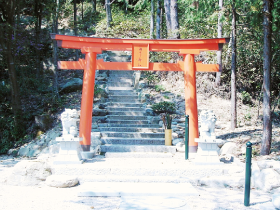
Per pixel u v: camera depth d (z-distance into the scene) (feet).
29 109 42.34
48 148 33.55
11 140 39.09
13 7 42.01
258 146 29.71
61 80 51.26
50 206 17.08
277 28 31.60
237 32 42.78
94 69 28.96
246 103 44.73
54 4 46.26
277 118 40.98
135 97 41.88
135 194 19.26
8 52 40.93
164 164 24.43
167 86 47.01
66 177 21.79
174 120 36.94
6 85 47.88
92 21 73.10
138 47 29.09
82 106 28.50
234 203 17.88
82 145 28.09
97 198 18.80
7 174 24.79
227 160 26.66
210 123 24.44
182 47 29.25
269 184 20.39
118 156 28.48
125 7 81.10
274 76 44.73
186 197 19.01
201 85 46.19
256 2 33.12
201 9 41.91
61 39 28.12
